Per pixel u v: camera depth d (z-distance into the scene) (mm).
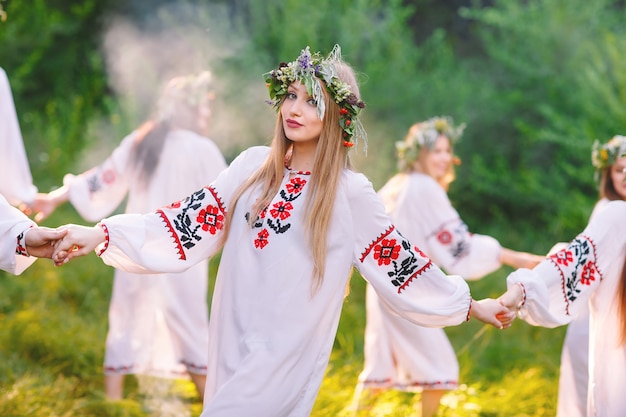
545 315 4543
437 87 12070
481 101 12195
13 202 5855
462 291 4246
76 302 8656
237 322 3977
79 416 5969
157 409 6203
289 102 4062
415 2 14812
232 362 3951
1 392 6004
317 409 6223
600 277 4727
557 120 10984
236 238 4047
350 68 4215
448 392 6543
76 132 12320
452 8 14773
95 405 6074
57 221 10242
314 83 4004
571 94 11578
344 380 7020
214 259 9867
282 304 3922
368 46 12086
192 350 6254
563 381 5371
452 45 14430
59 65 13820
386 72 11992
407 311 4184
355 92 4168
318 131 4062
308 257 3963
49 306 8297
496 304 4410
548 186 11711
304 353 3980
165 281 6270
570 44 11898
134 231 3992
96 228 3959
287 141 4145
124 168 6473
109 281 8984
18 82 12312
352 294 9312
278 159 4086
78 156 12133
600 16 12117
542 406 6711
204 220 4102
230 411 3801
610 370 4711
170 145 6457
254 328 3932
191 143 6480
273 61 11602
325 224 3963
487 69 12977
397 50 12250
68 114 12992
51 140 12070
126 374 6629
